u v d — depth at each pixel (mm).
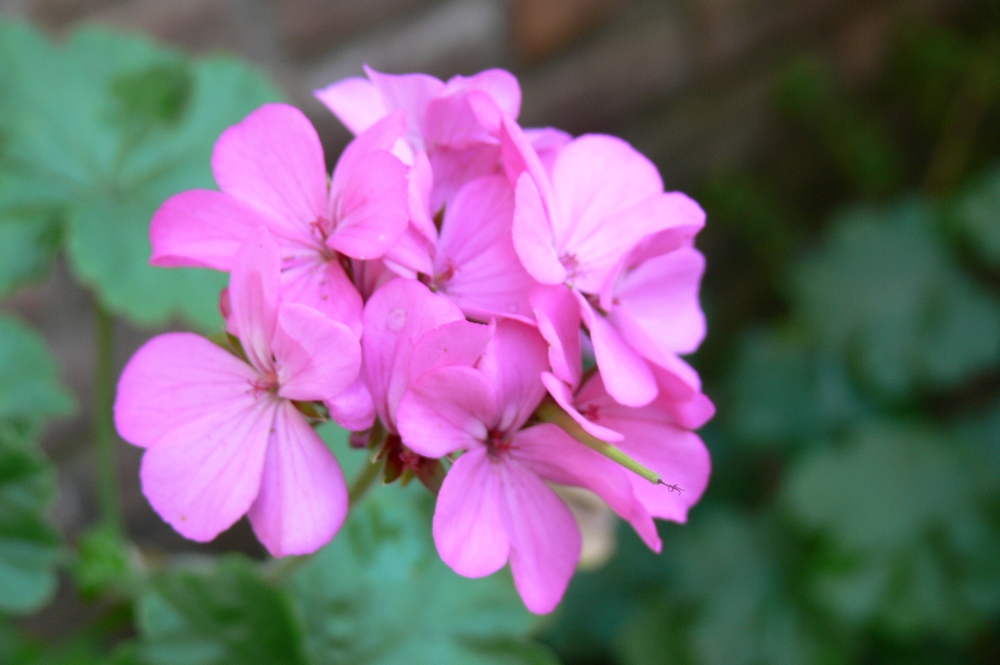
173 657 416
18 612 421
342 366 344
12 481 418
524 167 361
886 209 809
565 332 358
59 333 585
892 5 925
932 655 732
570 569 361
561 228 372
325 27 617
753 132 911
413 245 355
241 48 595
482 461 358
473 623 441
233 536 678
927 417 791
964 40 945
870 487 720
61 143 472
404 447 357
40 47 476
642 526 360
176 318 621
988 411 757
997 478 721
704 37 818
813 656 722
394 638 438
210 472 354
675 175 893
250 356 356
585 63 761
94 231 463
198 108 486
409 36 654
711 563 747
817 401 788
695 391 365
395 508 441
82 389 599
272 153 362
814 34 900
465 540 351
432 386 346
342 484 354
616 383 356
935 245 787
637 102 814
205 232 359
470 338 344
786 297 894
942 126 956
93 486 619
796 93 868
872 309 782
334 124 646
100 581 422
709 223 912
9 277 460
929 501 715
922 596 698
